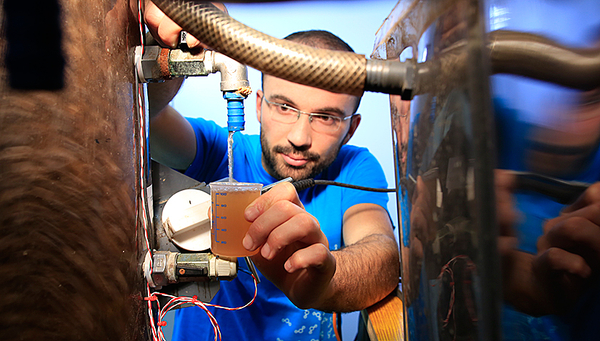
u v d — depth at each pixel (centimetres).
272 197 67
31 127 35
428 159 32
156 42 72
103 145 42
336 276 82
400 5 38
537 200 27
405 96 35
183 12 32
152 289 65
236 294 134
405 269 43
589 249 28
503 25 25
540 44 26
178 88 102
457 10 25
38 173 35
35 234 36
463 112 24
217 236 61
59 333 38
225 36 32
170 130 122
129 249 47
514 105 25
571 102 25
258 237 62
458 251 27
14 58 34
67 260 38
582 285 29
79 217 39
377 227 117
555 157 26
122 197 45
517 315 27
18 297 35
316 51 33
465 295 27
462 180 26
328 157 129
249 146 152
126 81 48
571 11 26
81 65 38
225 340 136
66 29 37
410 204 39
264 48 32
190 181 72
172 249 68
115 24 45
